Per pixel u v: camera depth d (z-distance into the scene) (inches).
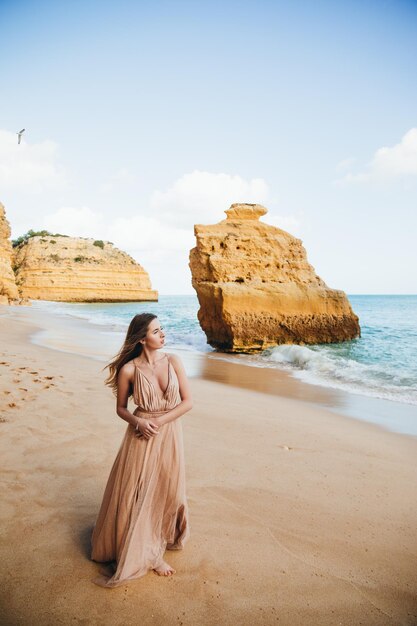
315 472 173.3
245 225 713.6
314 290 712.4
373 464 186.9
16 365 348.5
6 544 113.3
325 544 121.5
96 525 108.1
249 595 98.7
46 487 145.9
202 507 138.5
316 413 280.1
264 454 190.1
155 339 106.6
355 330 761.0
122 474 104.2
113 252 3073.3
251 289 661.3
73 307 2070.6
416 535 129.1
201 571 106.3
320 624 91.1
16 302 1669.5
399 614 95.7
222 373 443.5
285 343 683.4
